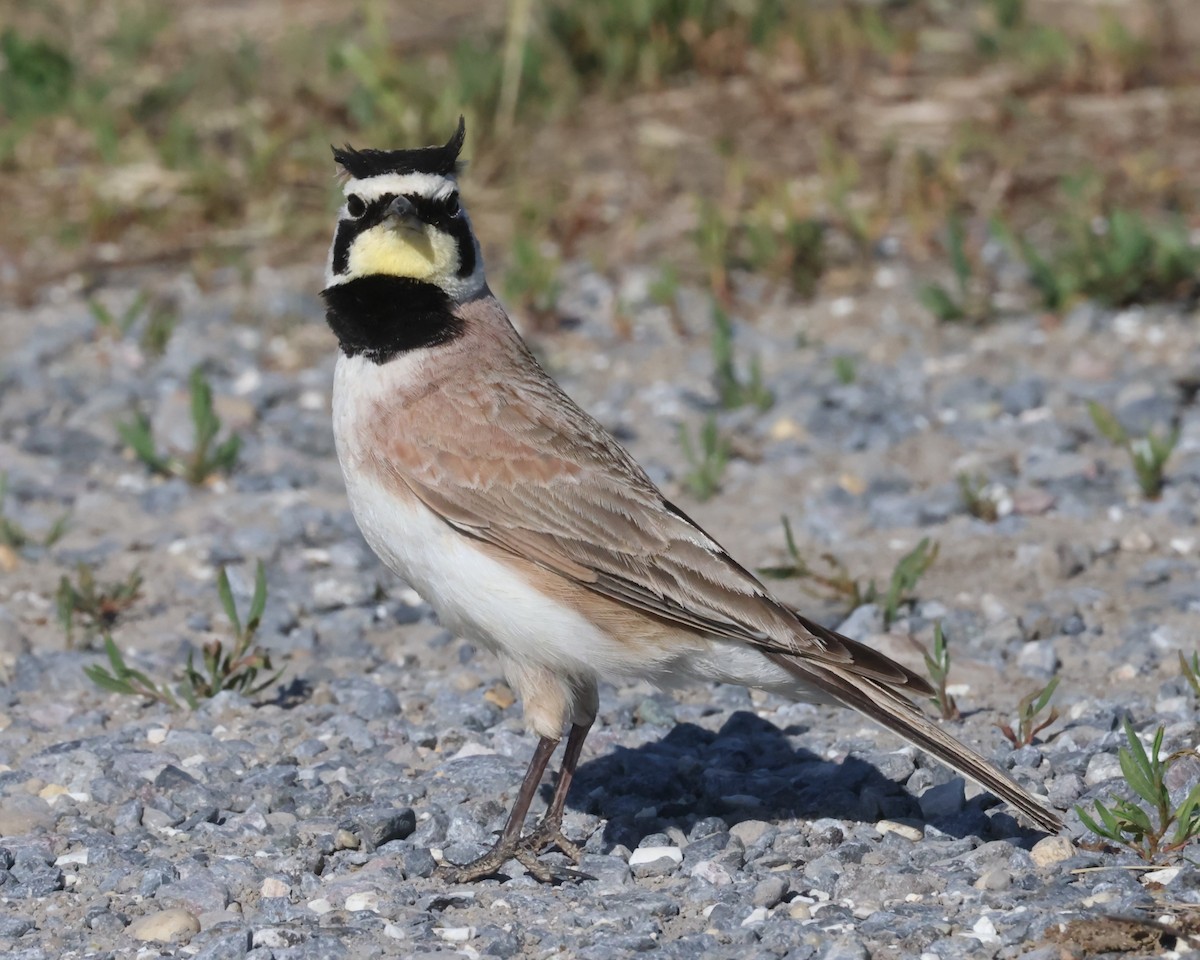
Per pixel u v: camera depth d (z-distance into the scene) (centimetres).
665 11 2312
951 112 2156
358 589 1286
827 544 1341
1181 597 1202
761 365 1730
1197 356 1662
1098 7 2400
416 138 2091
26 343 1852
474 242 949
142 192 2092
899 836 909
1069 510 1369
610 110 2241
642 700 1113
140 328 1880
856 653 859
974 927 791
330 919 830
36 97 2311
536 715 895
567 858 910
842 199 1903
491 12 2531
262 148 2095
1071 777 948
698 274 1931
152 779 991
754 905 832
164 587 1314
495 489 888
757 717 1085
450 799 972
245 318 1898
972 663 1127
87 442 1609
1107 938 759
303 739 1059
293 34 2455
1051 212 1955
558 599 884
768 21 2320
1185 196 1930
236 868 881
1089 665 1127
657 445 1570
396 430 902
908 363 1702
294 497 1486
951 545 1320
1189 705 1043
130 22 2503
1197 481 1406
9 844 912
